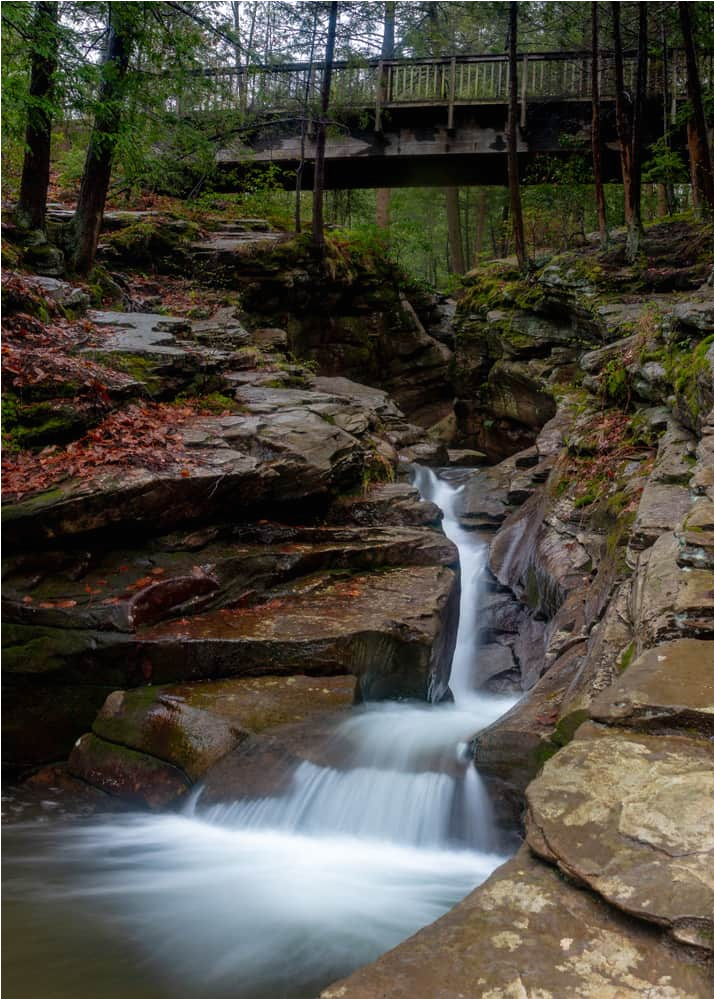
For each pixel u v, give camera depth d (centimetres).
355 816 460
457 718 584
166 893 402
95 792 531
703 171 1264
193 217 1555
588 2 1616
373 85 1652
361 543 750
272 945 352
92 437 705
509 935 225
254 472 701
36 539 607
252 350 1169
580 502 793
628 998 201
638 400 879
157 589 615
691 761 274
